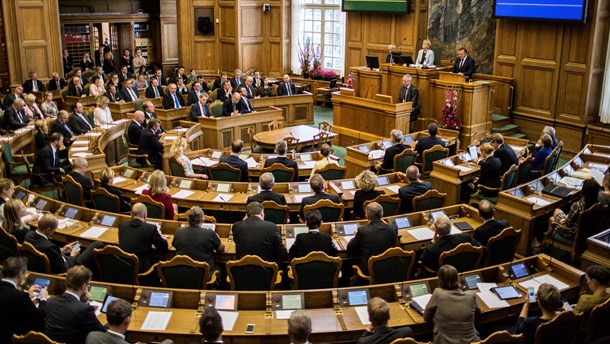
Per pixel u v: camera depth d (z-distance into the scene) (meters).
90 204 8.73
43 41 18.09
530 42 14.93
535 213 8.48
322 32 21.19
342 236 7.38
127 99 16.41
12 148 11.73
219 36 22.14
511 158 10.21
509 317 6.03
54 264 6.08
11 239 6.39
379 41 18.78
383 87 15.73
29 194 8.07
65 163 12.48
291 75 21.89
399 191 8.30
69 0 21.84
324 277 6.14
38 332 4.62
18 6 17.41
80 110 13.34
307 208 7.77
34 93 16.78
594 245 6.86
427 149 11.10
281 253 6.49
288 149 13.46
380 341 4.59
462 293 5.16
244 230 6.45
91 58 23.31
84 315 4.75
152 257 7.00
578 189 9.23
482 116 14.29
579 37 13.92
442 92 14.50
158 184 7.88
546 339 5.01
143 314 5.47
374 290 5.78
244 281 6.05
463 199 10.76
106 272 6.22
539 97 14.95
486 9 15.88
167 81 20.28
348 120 15.33
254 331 5.25
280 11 21.31
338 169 9.95
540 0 14.22
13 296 4.84
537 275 6.34
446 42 16.98
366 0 18.55
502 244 6.76
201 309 5.55
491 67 16.09
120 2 23.30
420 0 17.45
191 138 13.39
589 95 13.91
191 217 6.43
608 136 13.62
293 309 5.59
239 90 16.33
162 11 22.72
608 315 5.38
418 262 7.22
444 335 5.05
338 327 5.33
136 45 24.20
